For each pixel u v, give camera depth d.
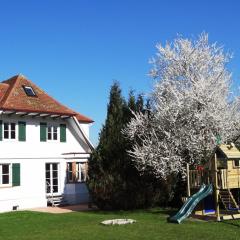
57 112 33.38
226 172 21.78
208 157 26.30
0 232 19.31
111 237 17.14
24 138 32.12
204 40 29.38
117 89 29.59
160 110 27.69
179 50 29.42
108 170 27.55
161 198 28.03
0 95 33.19
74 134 35.38
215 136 26.66
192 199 21.94
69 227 20.12
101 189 27.17
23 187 31.69
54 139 34.06
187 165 23.55
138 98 30.20
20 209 31.06
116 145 28.05
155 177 27.89
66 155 34.25
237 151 22.41
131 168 27.70
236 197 24.77
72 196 33.81
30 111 31.73
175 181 27.98
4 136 31.17
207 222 20.67
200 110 27.25
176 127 27.22
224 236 16.98
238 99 28.12
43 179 32.88
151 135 27.70
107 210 27.75
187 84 28.61
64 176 34.06
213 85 27.56
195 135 26.55
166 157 26.53
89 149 35.97
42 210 29.25
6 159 30.95
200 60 29.06
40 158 32.88
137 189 27.19
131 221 21.00
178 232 17.98
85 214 25.73
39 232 18.95
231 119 27.38
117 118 28.94
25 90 34.47
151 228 19.12
